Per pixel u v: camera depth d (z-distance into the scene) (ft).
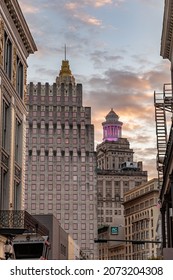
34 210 536.42
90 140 563.89
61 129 563.07
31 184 543.39
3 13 118.11
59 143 558.56
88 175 552.82
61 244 216.54
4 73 117.70
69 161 554.46
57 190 545.44
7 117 123.75
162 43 152.56
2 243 108.68
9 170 121.29
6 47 123.75
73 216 539.70
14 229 109.29
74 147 558.97
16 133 134.00
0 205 115.14
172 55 148.15
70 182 549.13
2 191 117.80
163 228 166.61
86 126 566.77
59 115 566.36
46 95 570.46
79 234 534.37
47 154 554.46
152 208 558.97
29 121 560.20
